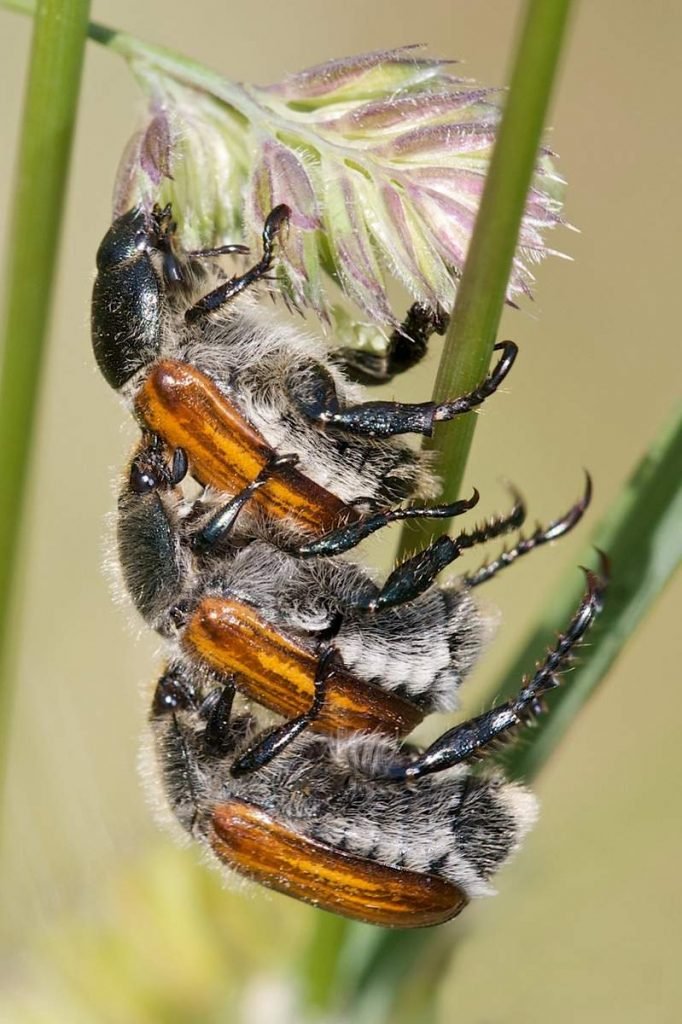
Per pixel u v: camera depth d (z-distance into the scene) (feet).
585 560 0.43
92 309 0.42
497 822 0.43
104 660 0.59
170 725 0.43
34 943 0.47
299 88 0.42
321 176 0.42
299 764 0.43
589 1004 0.47
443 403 0.41
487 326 0.41
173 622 0.43
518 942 0.47
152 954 0.47
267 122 0.42
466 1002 0.47
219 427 0.42
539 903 0.47
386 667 0.42
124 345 0.42
